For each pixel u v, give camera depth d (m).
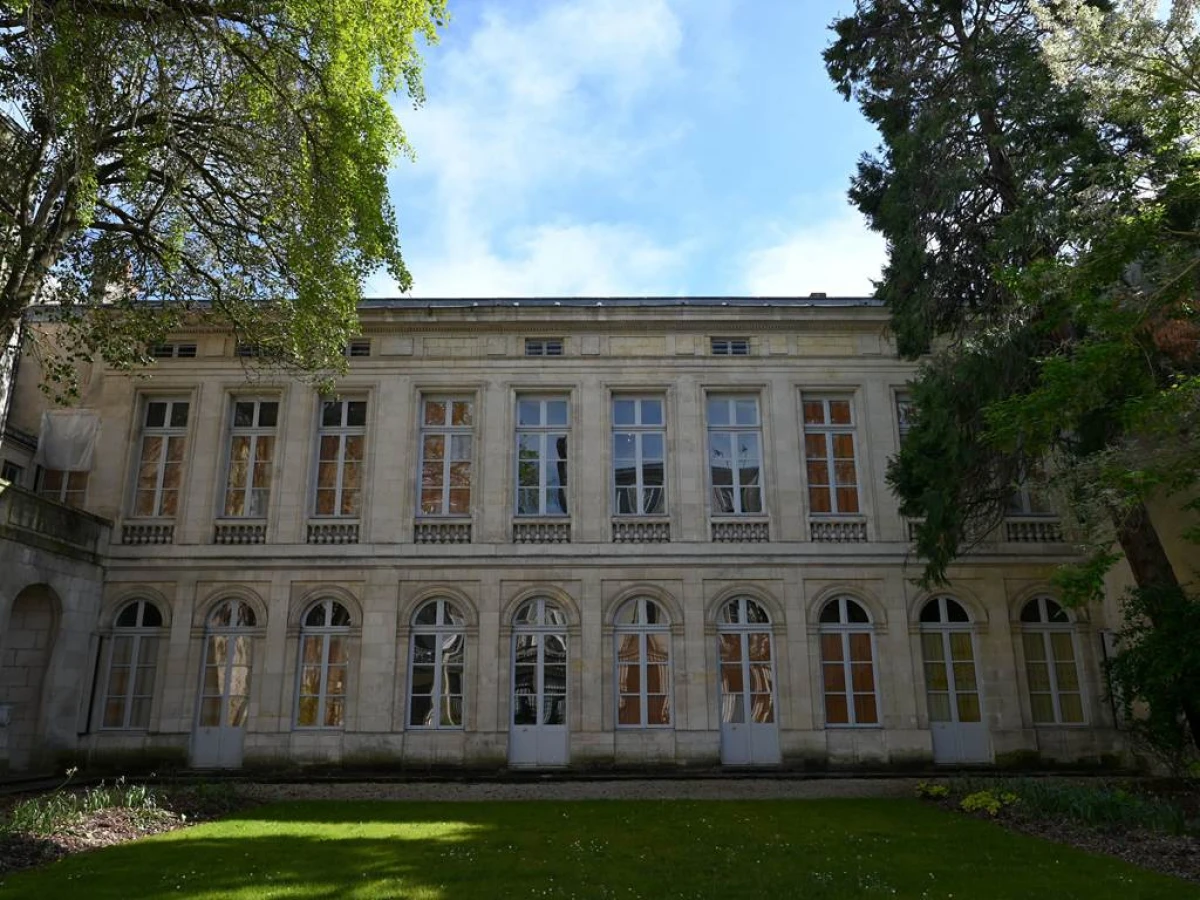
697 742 20.80
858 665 21.55
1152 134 12.22
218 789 15.37
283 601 21.66
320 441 23.00
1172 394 9.93
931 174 16.42
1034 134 14.80
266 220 16.25
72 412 22.81
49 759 19.78
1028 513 22.31
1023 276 11.16
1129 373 10.84
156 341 17.94
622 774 19.69
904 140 16.38
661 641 21.66
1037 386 15.33
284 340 17.77
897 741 20.81
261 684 21.17
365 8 14.01
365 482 22.34
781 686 21.22
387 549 21.86
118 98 14.19
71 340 23.08
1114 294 11.39
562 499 22.72
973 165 15.70
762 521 22.28
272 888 8.82
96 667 21.33
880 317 23.25
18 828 11.16
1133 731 17.12
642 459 22.98
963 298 17.55
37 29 12.27
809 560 21.91
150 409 23.33
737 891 8.86
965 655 21.61
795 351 23.34
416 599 21.69
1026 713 20.97
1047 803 13.80
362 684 21.12
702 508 22.27
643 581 21.80
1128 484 10.78
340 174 15.39
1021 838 11.91
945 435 15.73
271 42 14.38
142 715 21.19
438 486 22.69
